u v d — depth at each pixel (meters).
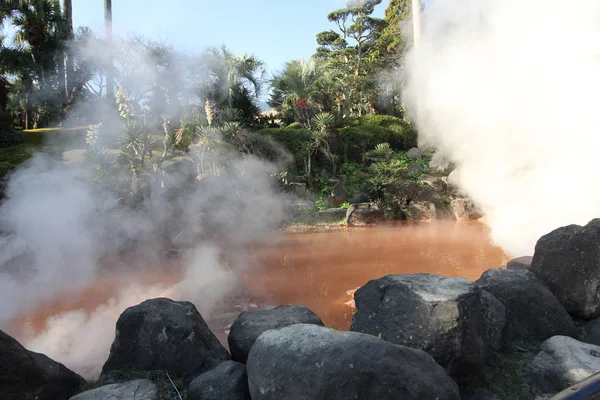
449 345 1.89
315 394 1.51
